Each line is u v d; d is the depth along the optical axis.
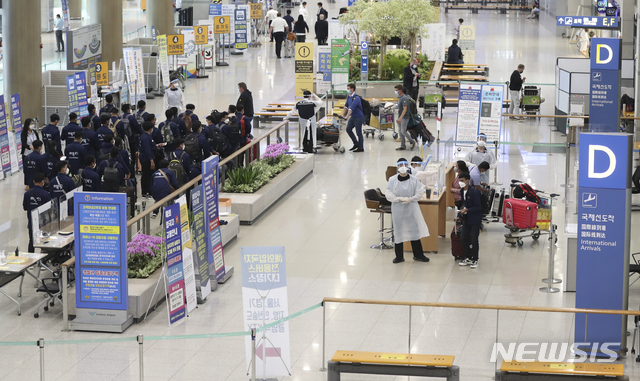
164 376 8.62
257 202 14.09
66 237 10.87
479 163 14.43
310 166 17.06
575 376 8.07
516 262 12.06
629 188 8.74
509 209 12.77
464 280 11.33
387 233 13.39
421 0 25.78
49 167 14.39
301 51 23.22
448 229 13.59
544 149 18.16
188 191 13.70
